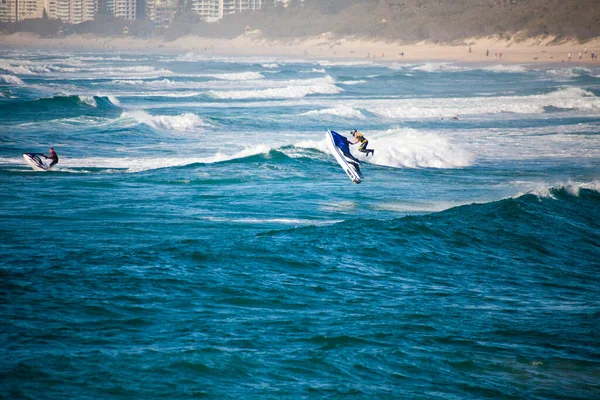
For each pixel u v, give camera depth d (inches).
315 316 1651.1
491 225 2770.7
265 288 1849.2
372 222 2635.3
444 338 1545.3
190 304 1679.4
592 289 2128.4
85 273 1871.3
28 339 1389.0
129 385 1210.6
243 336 1477.6
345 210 3075.8
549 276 2253.9
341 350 1427.2
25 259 2004.2
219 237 2452.0
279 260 2118.6
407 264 2223.2
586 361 1446.9
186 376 1258.0
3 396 1137.4
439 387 1280.8
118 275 1866.4
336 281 1972.2
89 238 2377.0
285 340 1470.2
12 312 1541.6
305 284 1915.6
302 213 2974.9
